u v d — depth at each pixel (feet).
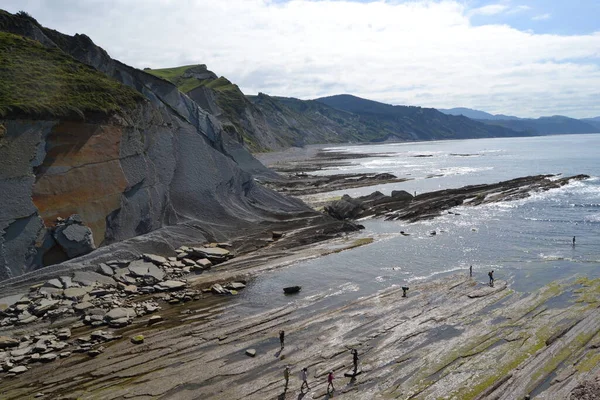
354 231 176.86
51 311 95.50
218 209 170.50
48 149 126.31
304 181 319.27
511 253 141.49
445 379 72.02
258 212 186.09
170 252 137.90
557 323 88.48
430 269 128.06
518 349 79.66
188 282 119.34
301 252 146.00
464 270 125.70
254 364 78.18
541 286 109.70
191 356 81.30
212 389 71.10
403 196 237.66
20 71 139.85
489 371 73.56
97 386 72.33
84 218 128.06
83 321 94.79
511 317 92.79
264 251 147.02
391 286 114.83
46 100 130.82
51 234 118.52
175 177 166.30
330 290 113.29
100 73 168.45
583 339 81.41
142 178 149.18
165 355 81.76
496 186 264.52
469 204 225.15
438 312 97.04
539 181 278.46
